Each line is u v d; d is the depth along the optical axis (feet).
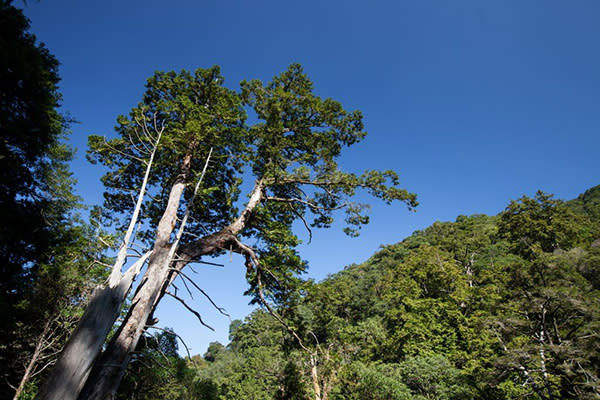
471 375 71.05
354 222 41.81
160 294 28.86
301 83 43.93
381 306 141.08
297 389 57.62
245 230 42.01
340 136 44.06
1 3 28.94
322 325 80.59
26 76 31.83
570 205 256.73
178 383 63.98
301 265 34.32
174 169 37.37
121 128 33.32
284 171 38.01
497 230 191.93
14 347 36.63
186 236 44.29
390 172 37.29
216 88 36.04
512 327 59.31
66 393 16.87
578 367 47.11
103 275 38.34
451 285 110.32
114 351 21.76
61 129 44.09
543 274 65.57
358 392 63.57
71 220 52.90
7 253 37.70
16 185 38.93
